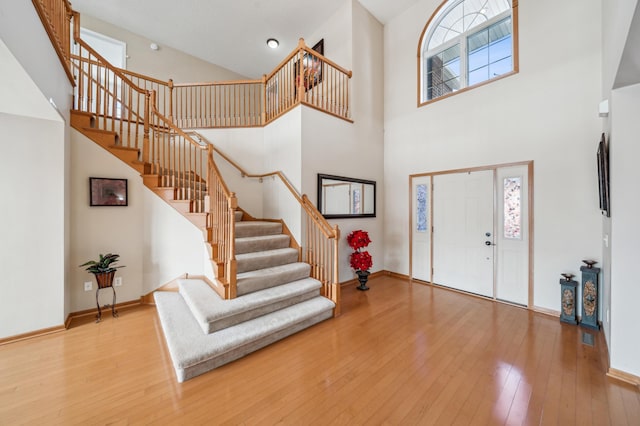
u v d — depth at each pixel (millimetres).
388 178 4875
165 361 2127
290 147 3891
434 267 4234
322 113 3934
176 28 4945
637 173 1851
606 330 2385
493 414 1592
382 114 4941
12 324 2406
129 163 3256
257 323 2453
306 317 2693
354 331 2676
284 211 3988
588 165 2812
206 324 2217
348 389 1817
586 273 2725
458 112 3912
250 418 1562
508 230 3420
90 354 2219
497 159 3504
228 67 6238
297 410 1627
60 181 2621
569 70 2934
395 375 1966
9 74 1771
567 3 2951
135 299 3287
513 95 3361
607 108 2193
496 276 3527
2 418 1543
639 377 1819
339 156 4164
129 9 4457
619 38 1590
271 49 5602
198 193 3688
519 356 2207
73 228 2906
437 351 2293
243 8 4469
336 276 3070
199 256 3350
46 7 2201
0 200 2385
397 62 4746
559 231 3004
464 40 3973
